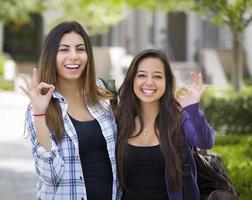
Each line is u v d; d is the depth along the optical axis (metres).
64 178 4.67
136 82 4.99
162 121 4.87
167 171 4.72
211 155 5.14
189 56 33.22
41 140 4.53
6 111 21.02
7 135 16.08
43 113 4.55
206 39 32.94
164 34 33.00
